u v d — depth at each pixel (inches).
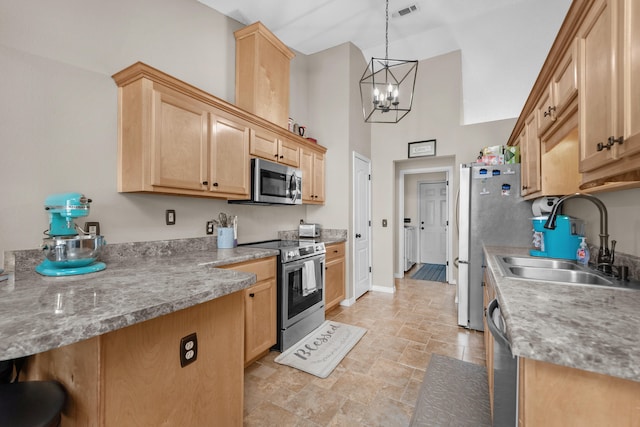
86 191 67.2
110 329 30.3
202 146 78.5
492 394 54.4
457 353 90.3
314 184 134.1
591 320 31.4
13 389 34.4
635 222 53.5
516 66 135.7
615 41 35.4
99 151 69.3
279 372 80.4
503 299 39.3
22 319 29.9
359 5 111.3
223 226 97.7
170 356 40.0
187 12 91.8
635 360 23.1
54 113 62.8
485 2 111.0
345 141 141.2
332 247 124.9
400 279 190.1
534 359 25.6
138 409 36.2
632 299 39.2
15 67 57.9
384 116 167.5
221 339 47.8
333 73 144.5
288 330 94.3
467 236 109.8
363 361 86.0
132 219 75.6
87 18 68.1
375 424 60.6
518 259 76.9
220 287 43.5
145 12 80.2
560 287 45.7
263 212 120.3
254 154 96.8
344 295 136.3
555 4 109.9
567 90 54.2
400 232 193.9
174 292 40.6
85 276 51.5
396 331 107.3
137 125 67.4
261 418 62.2
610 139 35.2
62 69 64.1
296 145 121.1
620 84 34.3
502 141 141.9
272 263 90.7
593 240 73.2
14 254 56.8
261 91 102.5
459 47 142.9
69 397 35.7
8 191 57.0
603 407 24.8
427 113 157.0
